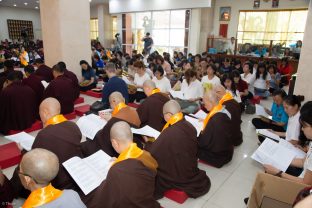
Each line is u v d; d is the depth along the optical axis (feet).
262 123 12.61
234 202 8.00
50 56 21.26
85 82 21.22
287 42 35.94
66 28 20.40
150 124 10.82
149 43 38.70
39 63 22.21
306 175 6.34
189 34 38.52
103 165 6.72
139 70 18.28
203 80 17.01
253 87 20.95
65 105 14.61
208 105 9.90
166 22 40.91
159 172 7.82
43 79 17.02
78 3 20.81
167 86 16.66
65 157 6.67
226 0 38.78
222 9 39.34
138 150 5.66
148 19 43.11
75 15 20.77
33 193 4.39
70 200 4.43
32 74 15.03
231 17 38.91
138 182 5.23
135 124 9.55
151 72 21.38
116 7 45.01
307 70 12.05
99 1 48.52
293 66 29.32
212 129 9.62
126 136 5.57
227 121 9.74
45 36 21.09
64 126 6.98
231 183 9.03
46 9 20.31
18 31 66.49
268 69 23.06
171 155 7.62
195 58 25.22
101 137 8.37
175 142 7.54
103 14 53.31
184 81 16.46
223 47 37.65
